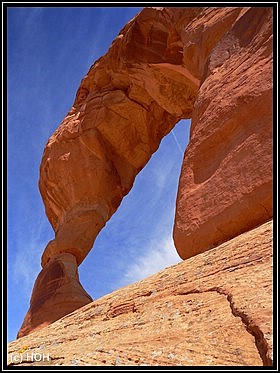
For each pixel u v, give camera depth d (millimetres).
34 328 19844
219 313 5055
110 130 24672
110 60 23766
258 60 10352
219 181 9508
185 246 9719
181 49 20281
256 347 3984
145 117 25047
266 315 4305
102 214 24219
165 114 25859
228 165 9477
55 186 25984
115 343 5020
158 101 23250
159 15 20500
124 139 25188
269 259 5918
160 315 5883
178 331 4953
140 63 21922
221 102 10773
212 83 11969
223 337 4387
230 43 12375
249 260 6246
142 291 7320
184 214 10133
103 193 24422
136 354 4379
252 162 8789
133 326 5887
